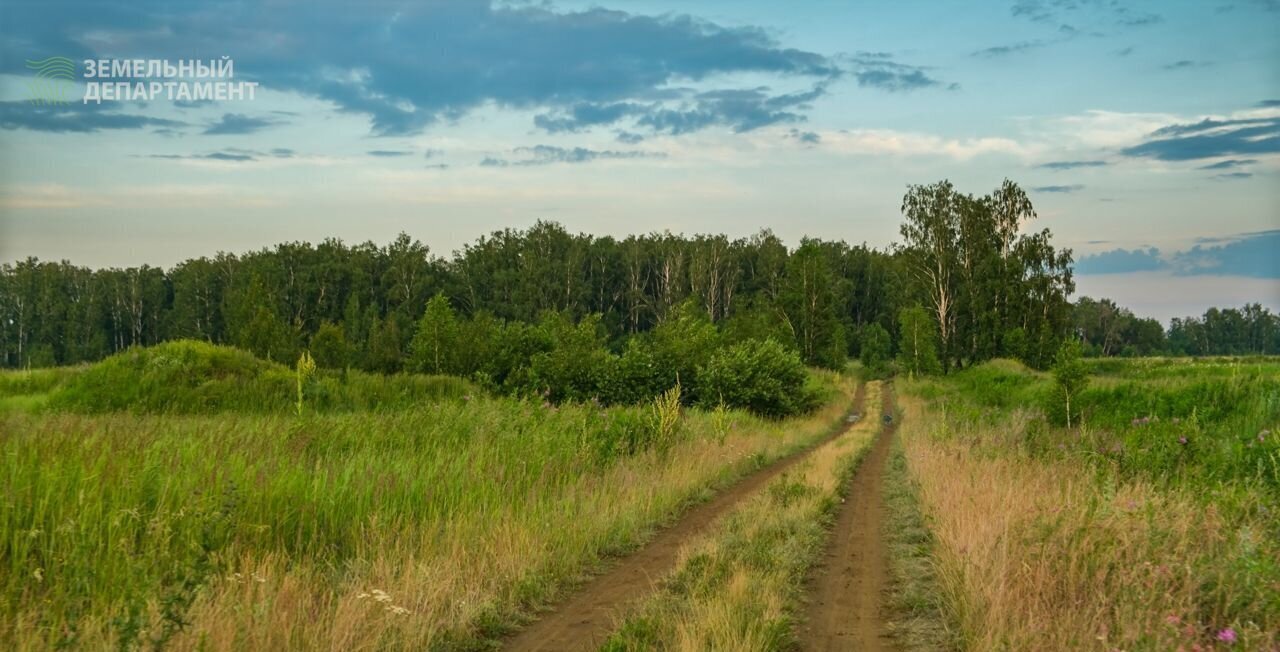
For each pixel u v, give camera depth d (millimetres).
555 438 15008
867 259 131375
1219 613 5988
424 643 6336
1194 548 6961
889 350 103312
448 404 18031
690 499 13727
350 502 9391
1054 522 7574
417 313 100875
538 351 35719
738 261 122438
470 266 110625
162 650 5359
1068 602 6121
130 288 100375
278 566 7316
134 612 5574
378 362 72312
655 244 120375
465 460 12203
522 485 11984
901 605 7629
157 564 6953
